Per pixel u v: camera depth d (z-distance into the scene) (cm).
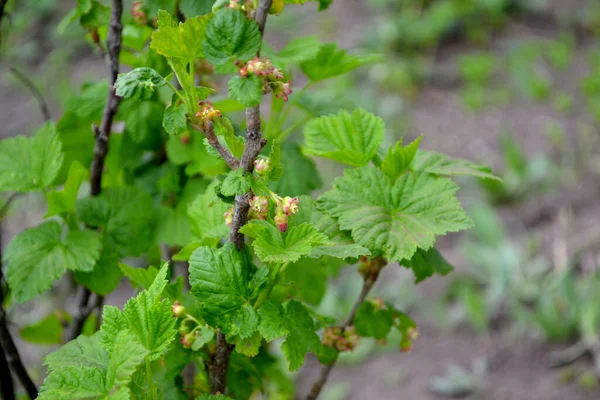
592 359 154
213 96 103
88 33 102
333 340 96
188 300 94
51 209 99
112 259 99
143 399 88
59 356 89
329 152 94
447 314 171
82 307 106
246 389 97
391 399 152
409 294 175
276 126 104
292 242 87
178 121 87
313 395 100
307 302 101
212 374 92
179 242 101
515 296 169
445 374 156
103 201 100
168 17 87
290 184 101
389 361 162
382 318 97
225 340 91
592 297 160
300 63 102
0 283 100
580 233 183
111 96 100
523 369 156
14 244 98
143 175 106
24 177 99
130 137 104
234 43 85
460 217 92
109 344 87
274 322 89
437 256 96
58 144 99
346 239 92
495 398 150
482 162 213
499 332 165
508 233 189
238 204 88
